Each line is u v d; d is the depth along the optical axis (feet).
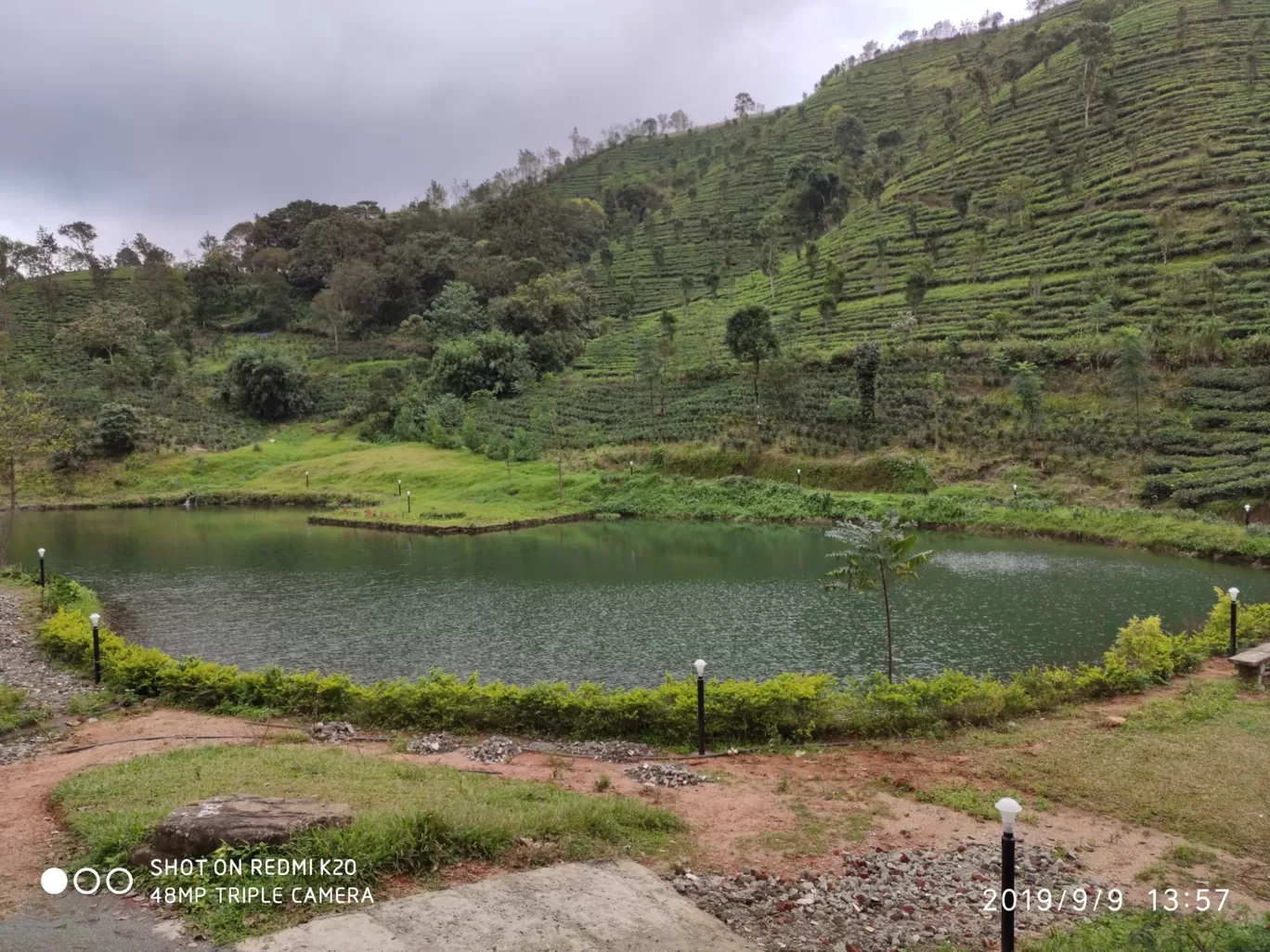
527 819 30.14
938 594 95.55
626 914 24.45
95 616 59.16
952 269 258.98
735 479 180.65
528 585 106.11
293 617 90.89
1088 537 131.44
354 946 21.71
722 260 379.96
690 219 440.86
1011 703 48.55
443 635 82.23
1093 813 34.73
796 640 77.41
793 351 223.51
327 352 350.43
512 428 242.78
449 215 471.21
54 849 28.78
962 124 367.86
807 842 31.89
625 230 468.75
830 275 247.70
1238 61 290.76
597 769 41.70
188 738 46.57
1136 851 31.09
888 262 282.15
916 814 34.94
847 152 430.61
